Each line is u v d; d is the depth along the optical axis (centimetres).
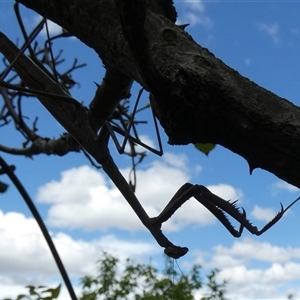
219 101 12
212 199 15
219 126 12
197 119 12
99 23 13
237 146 12
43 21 14
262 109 11
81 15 14
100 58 17
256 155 12
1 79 14
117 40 13
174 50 12
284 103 12
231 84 12
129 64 13
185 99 12
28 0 15
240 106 11
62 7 14
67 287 9
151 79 11
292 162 11
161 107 12
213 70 12
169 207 16
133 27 10
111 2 13
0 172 9
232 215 15
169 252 16
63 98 16
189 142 13
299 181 12
